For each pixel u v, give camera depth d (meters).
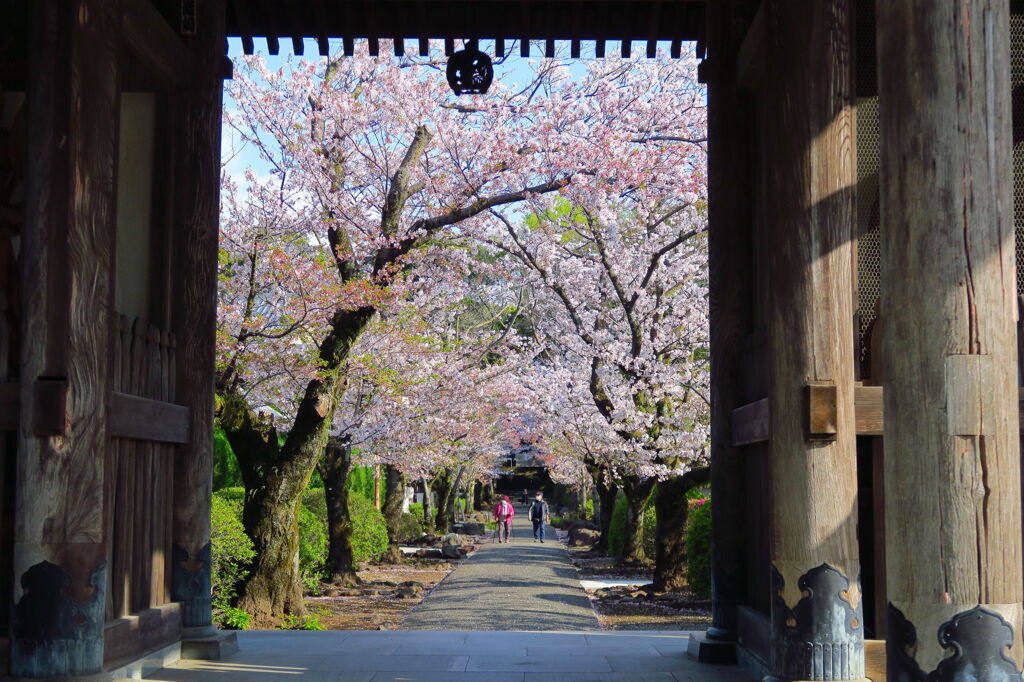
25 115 5.15
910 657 3.47
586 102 15.57
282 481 12.28
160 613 5.57
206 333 6.09
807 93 4.82
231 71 6.47
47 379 4.48
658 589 16.53
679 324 17.95
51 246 4.53
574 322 18.33
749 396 6.18
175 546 5.96
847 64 4.83
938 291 3.45
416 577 20.41
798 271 4.78
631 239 18.44
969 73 3.46
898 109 3.56
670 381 16.69
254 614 11.94
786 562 4.69
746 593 6.20
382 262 13.80
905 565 3.49
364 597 16.27
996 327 3.44
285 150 14.10
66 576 4.46
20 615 4.44
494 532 39.47
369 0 6.96
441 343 18.70
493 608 13.44
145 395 5.49
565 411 20.11
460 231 15.91
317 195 13.90
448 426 21.22
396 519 24.44
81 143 4.57
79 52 4.57
